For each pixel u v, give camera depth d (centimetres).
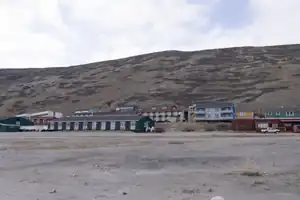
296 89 16075
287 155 2514
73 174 1580
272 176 1527
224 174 1588
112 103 17425
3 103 19425
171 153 2691
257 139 5038
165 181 1392
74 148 3281
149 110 13688
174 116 13062
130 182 1371
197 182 1370
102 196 1095
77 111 15712
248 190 1204
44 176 1524
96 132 9825
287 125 9188
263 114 11625
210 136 6309
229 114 11750
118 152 2794
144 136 6462
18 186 1270
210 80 19750
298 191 1189
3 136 6662
